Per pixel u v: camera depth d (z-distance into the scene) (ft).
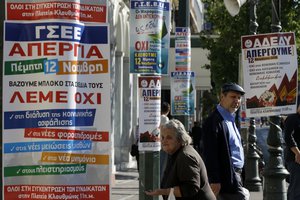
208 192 23.82
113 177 69.77
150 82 32.73
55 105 20.86
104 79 21.20
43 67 20.90
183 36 51.29
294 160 39.40
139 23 32.17
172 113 51.93
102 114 21.18
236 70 104.53
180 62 51.67
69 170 20.95
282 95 39.11
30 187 20.90
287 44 39.27
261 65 39.50
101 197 21.11
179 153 23.75
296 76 39.19
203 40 107.86
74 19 20.98
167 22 32.63
